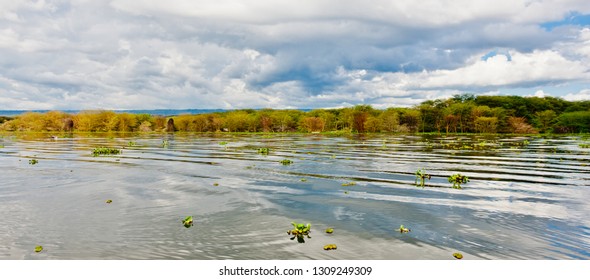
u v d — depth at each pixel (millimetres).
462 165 22609
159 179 17844
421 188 15648
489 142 45281
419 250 9000
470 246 9211
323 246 9211
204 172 19953
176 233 10078
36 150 34094
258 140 51375
